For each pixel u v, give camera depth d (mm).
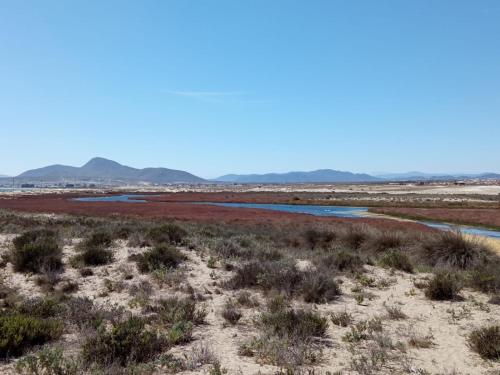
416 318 8000
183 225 27203
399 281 11305
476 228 36312
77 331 7180
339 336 6996
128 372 5219
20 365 5332
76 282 10727
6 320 6539
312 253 15438
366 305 9031
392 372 5410
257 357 5988
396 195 100438
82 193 132000
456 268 12703
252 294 9984
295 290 9758
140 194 125625
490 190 117375
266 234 23078
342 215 49844
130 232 18266
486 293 9859
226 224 32031
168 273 11273
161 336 6520
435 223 40656
